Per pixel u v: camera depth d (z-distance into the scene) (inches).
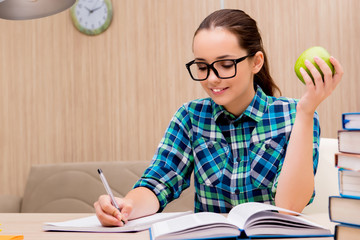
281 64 110.3
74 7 119.1
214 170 52.0
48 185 105.2
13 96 122.0
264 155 50.7
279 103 52.5
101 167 103.3
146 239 31.7
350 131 24.4
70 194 103.3
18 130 121.5
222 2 113.0
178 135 54.7
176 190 52.0
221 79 44.0
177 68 114.4
